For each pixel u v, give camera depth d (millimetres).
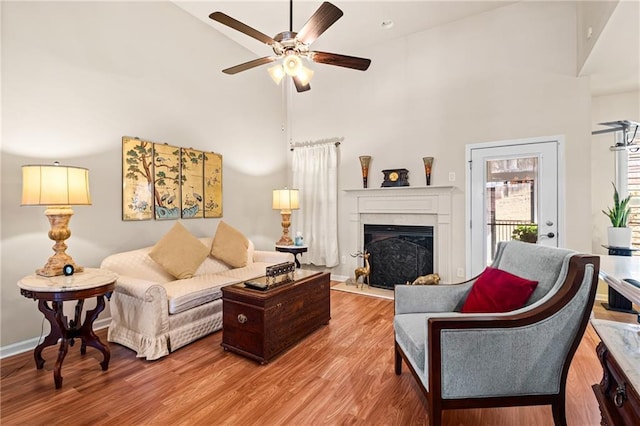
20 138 2555
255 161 4883
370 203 4590
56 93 2752
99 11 3039
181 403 1883
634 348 998
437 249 4105
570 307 1490
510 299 1706
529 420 1721
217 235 3797
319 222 5047
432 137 4160
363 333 2924
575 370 2203
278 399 1919
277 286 2621
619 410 981
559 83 3453
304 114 5277
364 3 3619
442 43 4086
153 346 2408
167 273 3182
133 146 3297
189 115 3898
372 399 1912
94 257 3006
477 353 1459
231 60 4473
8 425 1686
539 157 3547
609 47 2738
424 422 1702
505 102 3723
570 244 3412
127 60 3264
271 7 3699
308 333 2852
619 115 3947
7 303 2502
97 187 3027
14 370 2270
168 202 3639
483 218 3850
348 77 4824
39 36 2646
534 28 3568
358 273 4422
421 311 2104
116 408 1834
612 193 4000
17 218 2549
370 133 4645
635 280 1384
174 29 3711
